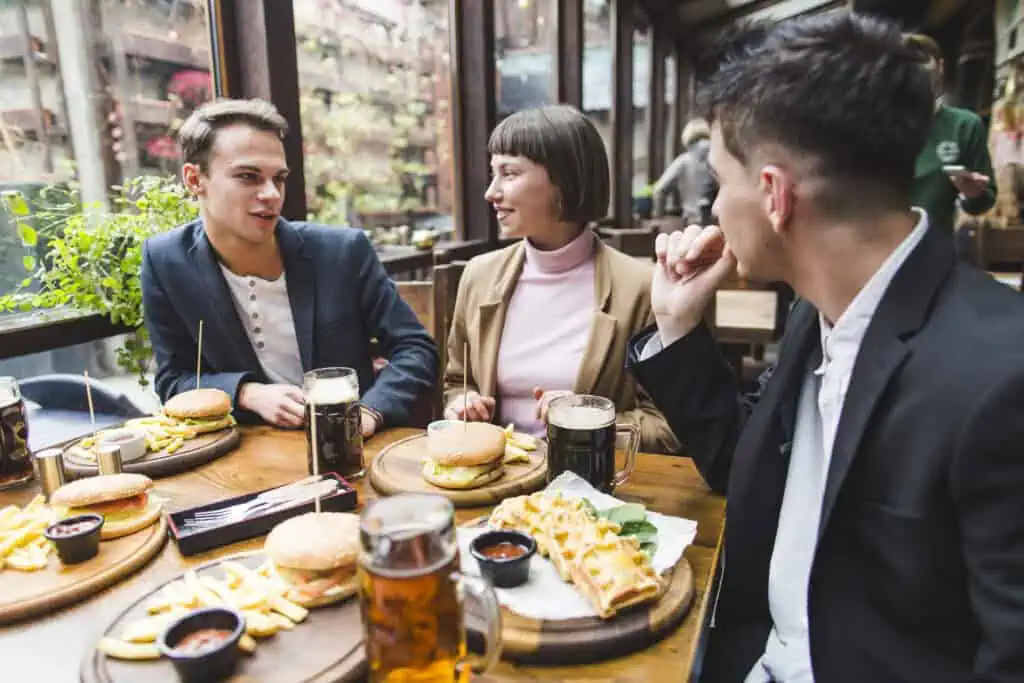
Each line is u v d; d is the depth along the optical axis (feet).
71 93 6.73
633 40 20.65
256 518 3.39
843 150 2.50
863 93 2.43
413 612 2.07
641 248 11.68
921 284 2.63
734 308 10.21
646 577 2.66
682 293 3.86
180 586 2.78
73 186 6.82
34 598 2.78
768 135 2.61
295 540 2.73
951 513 2.39
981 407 2.25
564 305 5.81
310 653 2.39
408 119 11.23
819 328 3.43
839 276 2.75
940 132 10.06
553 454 3.67
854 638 2.70
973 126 10.01
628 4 20.06
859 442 2.60
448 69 12.03
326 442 4.06
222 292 5.78
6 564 3.04
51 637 2.64
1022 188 16.43
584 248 5.88
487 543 2.94
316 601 2.66
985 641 2.24
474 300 6.14
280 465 4.34
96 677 2.28
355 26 9.71
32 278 6.22
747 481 3.48
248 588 2.68
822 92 2.46
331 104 9.37
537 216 5.63
